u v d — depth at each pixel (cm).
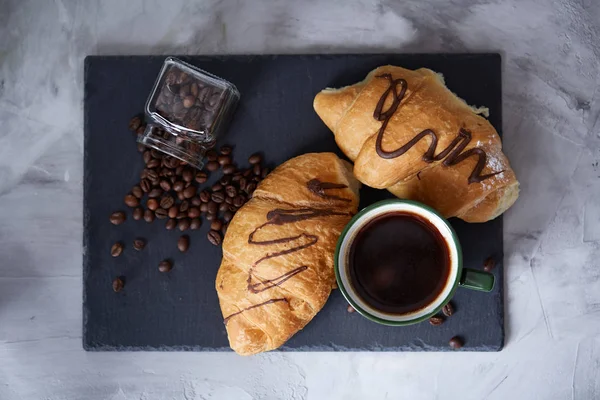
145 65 84
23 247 86
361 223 76
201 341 84
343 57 84
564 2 85
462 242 84
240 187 84
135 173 85
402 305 75
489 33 85
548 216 85
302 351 85
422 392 85
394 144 76
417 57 84
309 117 84
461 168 79
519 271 85
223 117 83
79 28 86
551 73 85
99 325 85
